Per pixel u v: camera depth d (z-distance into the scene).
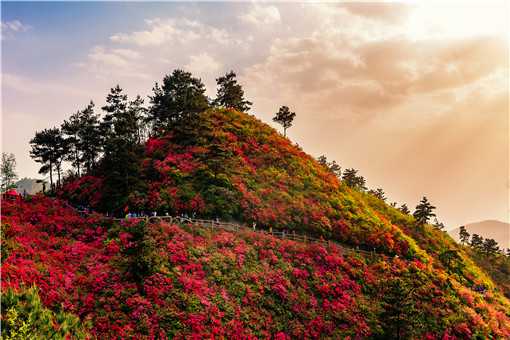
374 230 61.88
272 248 49.25
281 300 41.75
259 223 55.31
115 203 54.16
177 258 41.53
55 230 46.12
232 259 44.47
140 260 38.03
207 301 37.56
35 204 52.66
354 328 41.53
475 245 119.06
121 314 33.59
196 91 82.62
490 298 62.25
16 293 28.91
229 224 52.00
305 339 38.44
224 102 94.44
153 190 55.62
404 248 62.06
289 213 58.31
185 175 59.41
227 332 35.47
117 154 57.62
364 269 51.81
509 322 54.25
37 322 27.36
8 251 36.50
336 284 46.75
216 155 64.50
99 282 36.38
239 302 39.38
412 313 44.34
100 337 31.06
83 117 77.25
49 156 74.38
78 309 32.84
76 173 79.12
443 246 79.94
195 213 52.47
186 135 71.62
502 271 103.00
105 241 43.91
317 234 57.66
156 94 82.12
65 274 36.59
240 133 75.75
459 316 49.09
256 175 64.06
